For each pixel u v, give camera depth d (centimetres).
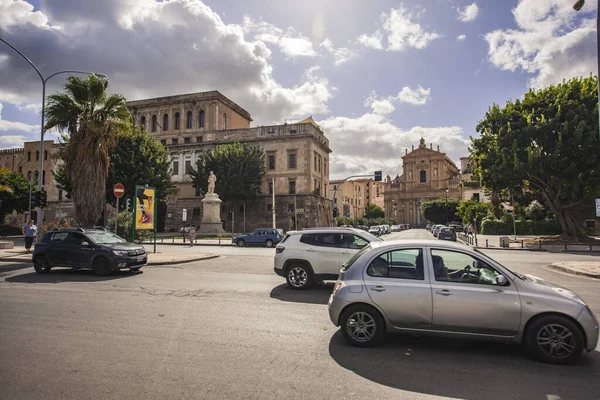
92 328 650
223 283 1146
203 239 3872
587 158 2788
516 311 518
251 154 5550
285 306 836
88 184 1795
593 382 450
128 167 4188
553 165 2936
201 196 6066
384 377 459
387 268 582
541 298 518
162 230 6166
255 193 5656
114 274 1341
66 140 1925
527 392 421
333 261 1023
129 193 4247
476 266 557
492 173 3152
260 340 595
